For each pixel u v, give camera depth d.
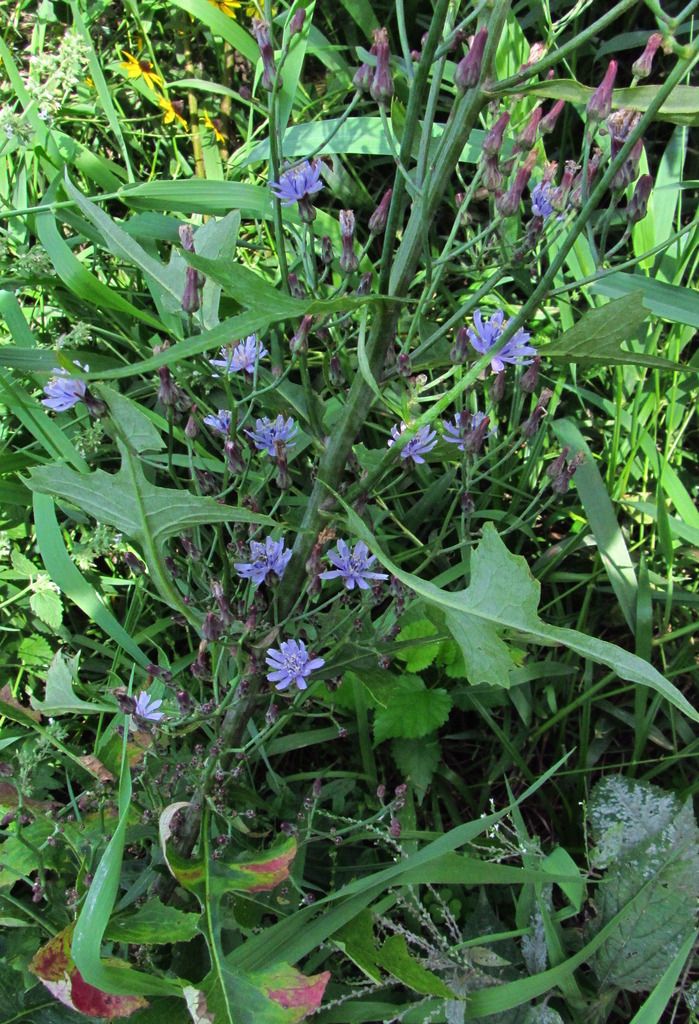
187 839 0.27
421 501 0.36
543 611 0.37
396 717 0.32
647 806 0.31
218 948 0.23
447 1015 0.25
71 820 0.28
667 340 0.38
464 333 0.23
